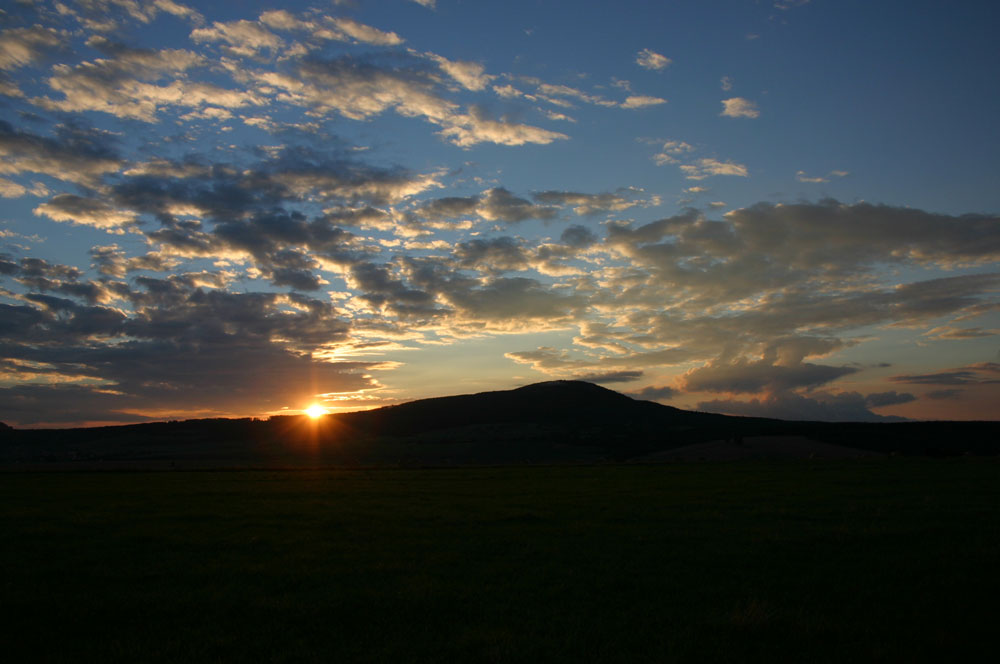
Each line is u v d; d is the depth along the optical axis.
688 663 9.77
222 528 22.03
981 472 41.25
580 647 10.42
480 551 17.86
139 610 12.57
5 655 10.31
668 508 26.23
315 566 16.16
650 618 11.84
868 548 17.53
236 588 14.13
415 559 16.86
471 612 12.30
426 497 31.42
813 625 11.16
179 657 10.17
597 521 23.05
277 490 35.69
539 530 21.17
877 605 12.38
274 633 11.25
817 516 23.27
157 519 24.23
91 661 10.06
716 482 37.59
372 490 35.31
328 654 10.20
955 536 19.02
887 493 29.94
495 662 9.79
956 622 11.38
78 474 52.56
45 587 14.24
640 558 16.69
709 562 16.17
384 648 10.41
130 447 156.62
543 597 13.23
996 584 13.66
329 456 130.88
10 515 25.36
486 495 32.31
